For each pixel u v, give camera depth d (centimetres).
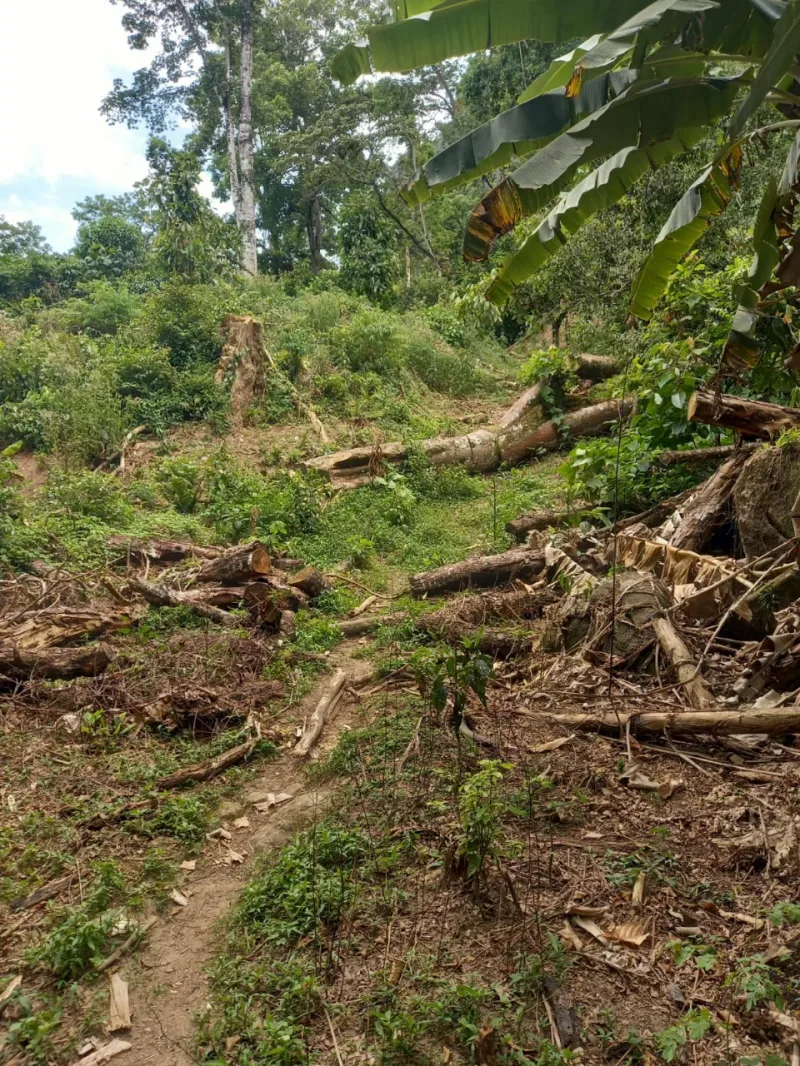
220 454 1303
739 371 584
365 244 2619
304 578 857
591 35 461
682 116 443
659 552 695
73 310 2236
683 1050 257
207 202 2277
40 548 929
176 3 3331
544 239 509
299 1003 294
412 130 3141
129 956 340
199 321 1789
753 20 428
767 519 658
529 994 287
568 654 607
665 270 550
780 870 341
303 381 1731
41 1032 287
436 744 493
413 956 312
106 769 503
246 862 414
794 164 419
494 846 354
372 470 1363
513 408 1570
